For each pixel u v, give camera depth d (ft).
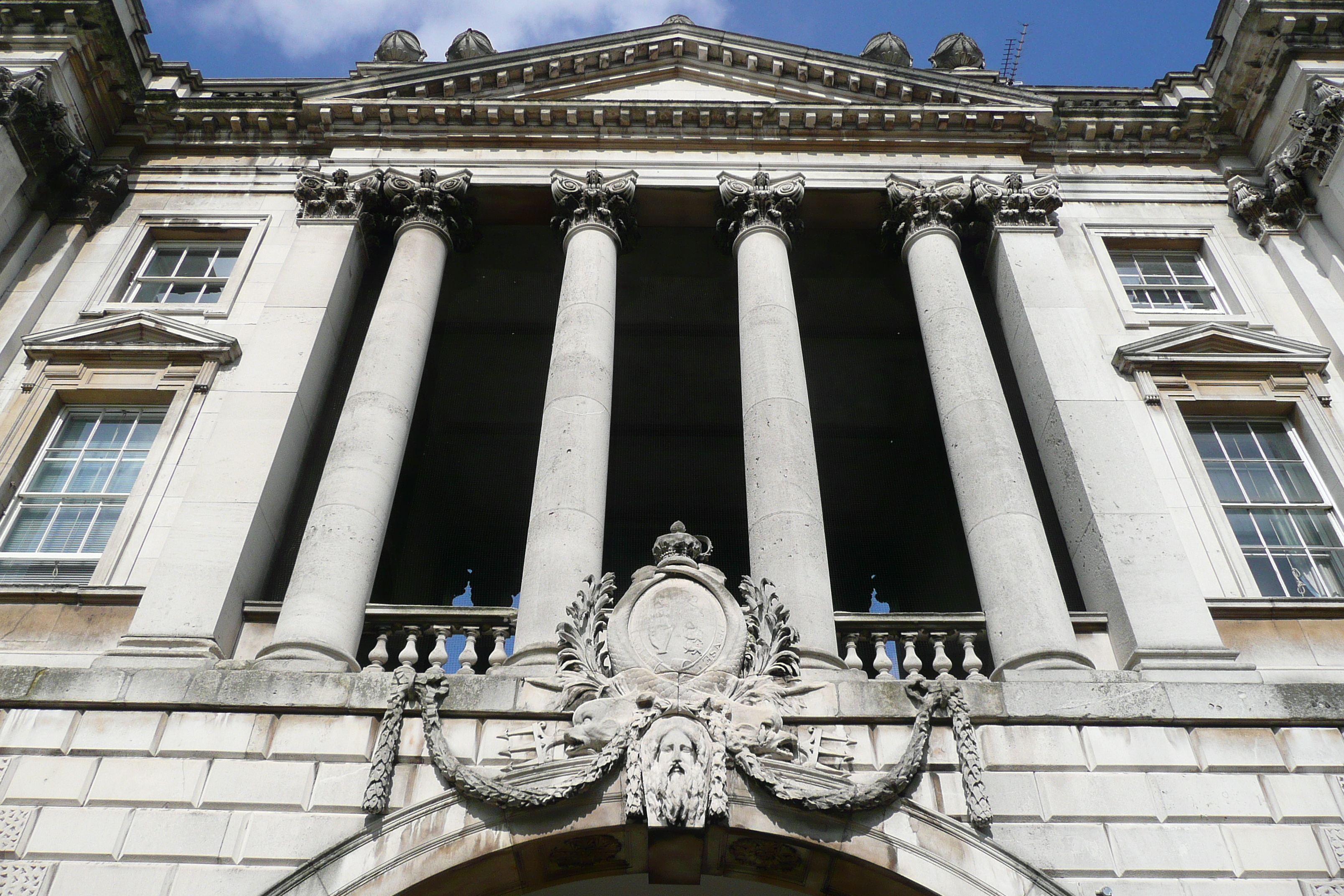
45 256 63.67
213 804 38.11
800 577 45.62
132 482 54.75
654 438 86.53
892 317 77.10
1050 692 40.93
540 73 73.00
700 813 36.14
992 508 48.93
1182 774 39.04
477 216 68.33
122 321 58.75
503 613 47.09
